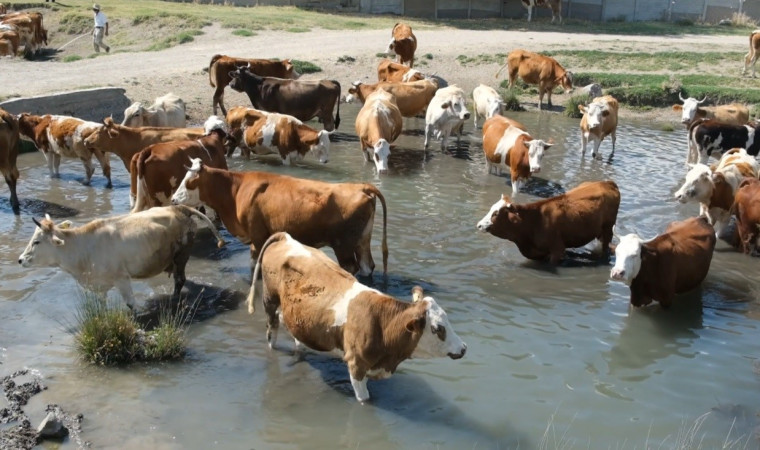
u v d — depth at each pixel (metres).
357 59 27.70
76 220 12.84
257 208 10.25
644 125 22.44
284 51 28.16
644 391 8.16
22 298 9.86
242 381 8.16
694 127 16.66
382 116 16.69
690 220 10.79
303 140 16.12
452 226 13.06
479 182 15.77
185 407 7.63
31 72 23.73
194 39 29.98
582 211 11.54
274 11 37.12
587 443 7.22
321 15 36.97
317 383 8.16
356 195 10.02
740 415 7.73
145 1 37.59
